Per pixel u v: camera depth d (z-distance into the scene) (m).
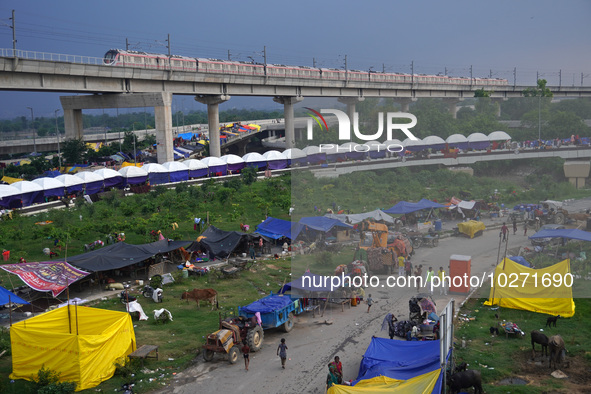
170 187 57.53
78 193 52.09
